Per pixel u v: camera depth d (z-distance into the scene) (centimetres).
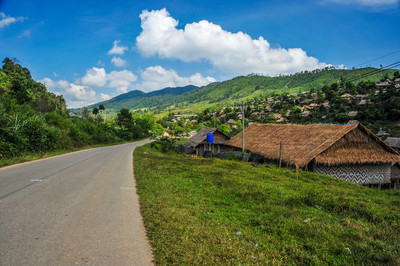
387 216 668
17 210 477
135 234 418
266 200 792
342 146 1962
